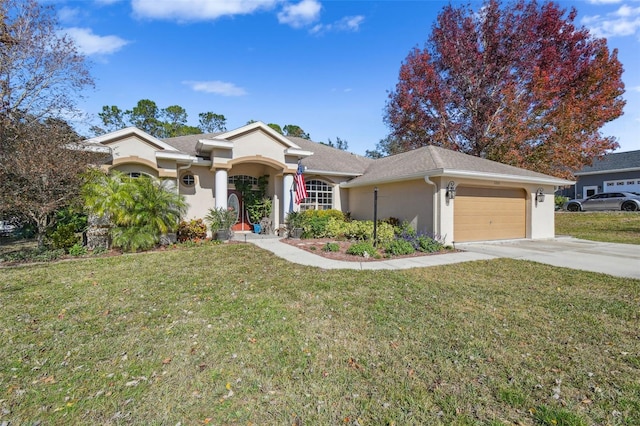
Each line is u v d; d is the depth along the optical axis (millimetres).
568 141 21422
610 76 22109
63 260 9641
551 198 16250
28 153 9750
